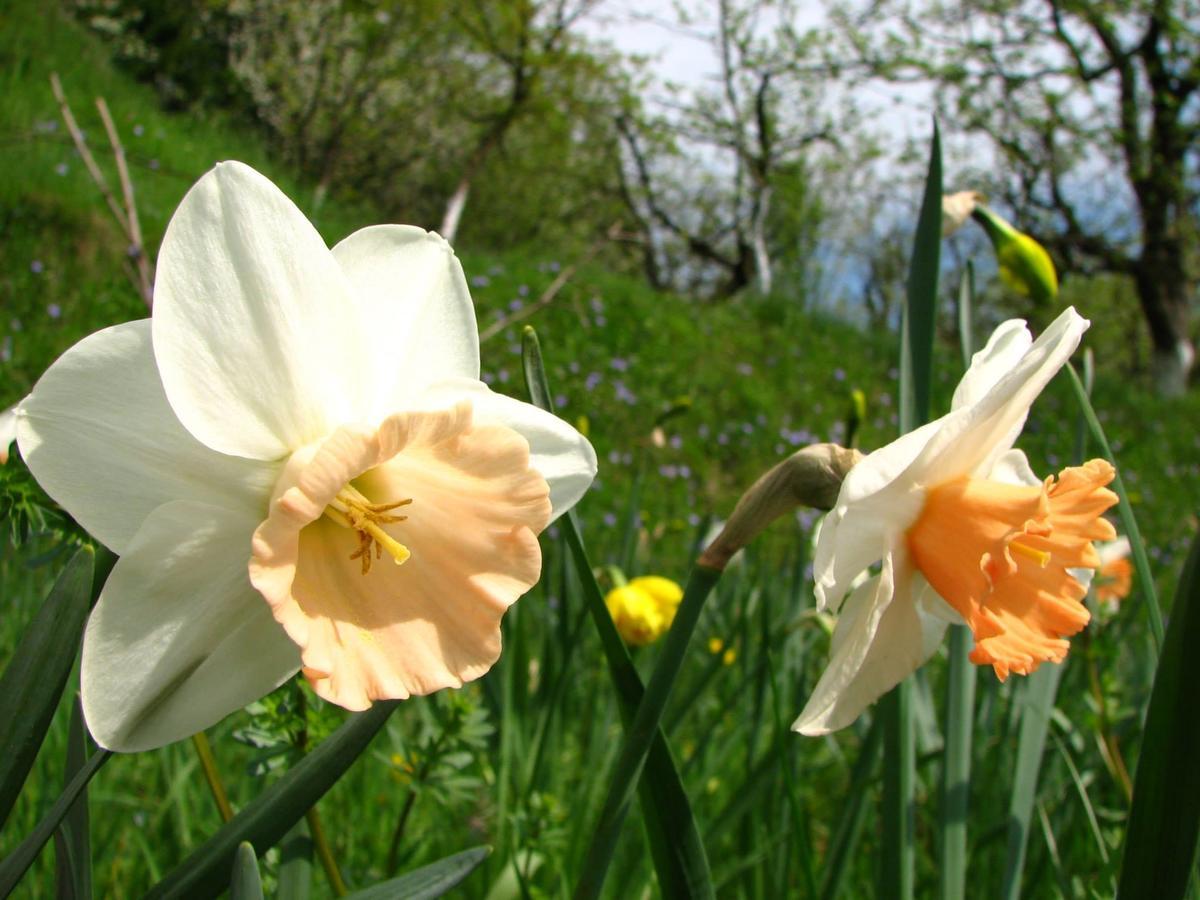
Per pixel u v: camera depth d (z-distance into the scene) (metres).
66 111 0.43
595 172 4.13
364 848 0.41
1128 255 3.44
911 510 0.22
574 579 0.46
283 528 0.18
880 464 0.20
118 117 1.83
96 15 2.65
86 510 0.18
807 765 0.53
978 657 0.22
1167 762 0.18
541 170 3.73
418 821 0.43
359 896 0.17
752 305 2.60
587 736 0.51
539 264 2.17
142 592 0.18
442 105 3.24
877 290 5.28
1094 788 0.45
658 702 0.21
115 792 0.43
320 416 0.20
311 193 2.40
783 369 2.21
